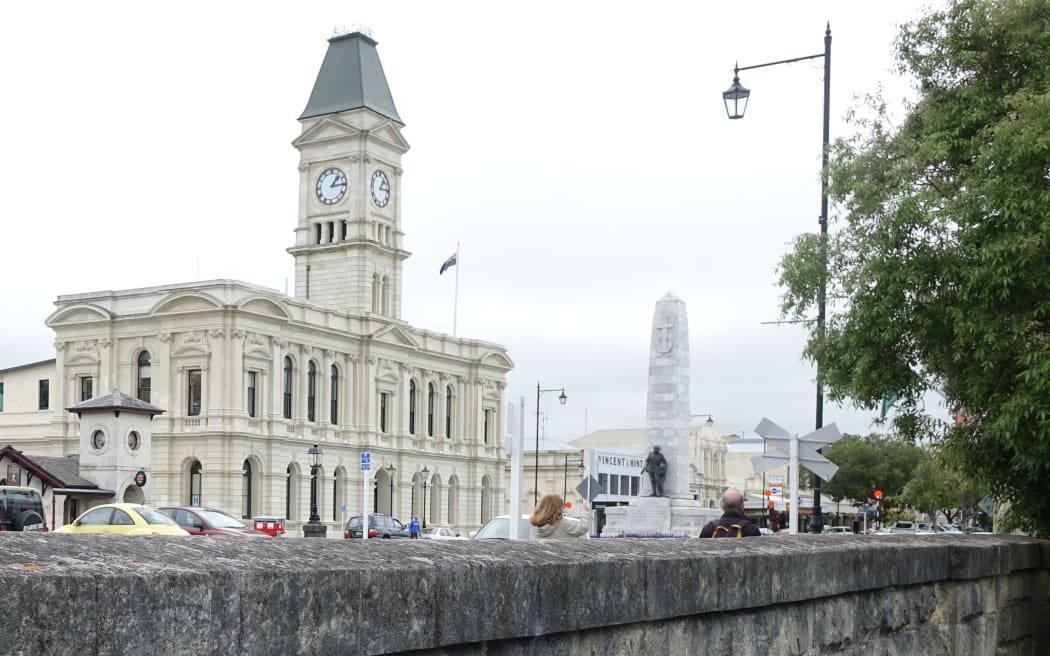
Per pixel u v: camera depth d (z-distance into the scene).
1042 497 15.02
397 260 115.88
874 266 15.80
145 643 3.21
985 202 14.46
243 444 88.94
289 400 95.69
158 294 92.19
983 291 14.16
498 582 4.72
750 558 7.07
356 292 111.06
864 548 8.88
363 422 103.00
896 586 9.75
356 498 101.56
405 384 108.75
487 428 122.69
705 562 6.52
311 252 113.81
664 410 53.88
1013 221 14.30
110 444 57.66
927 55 17.17
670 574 6.13
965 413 15.46
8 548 3.32
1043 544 13.70
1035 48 16.16
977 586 11.66
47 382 99.44
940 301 15.20
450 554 4.78
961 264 14.97
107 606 3.11
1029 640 13.33
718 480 158.38
